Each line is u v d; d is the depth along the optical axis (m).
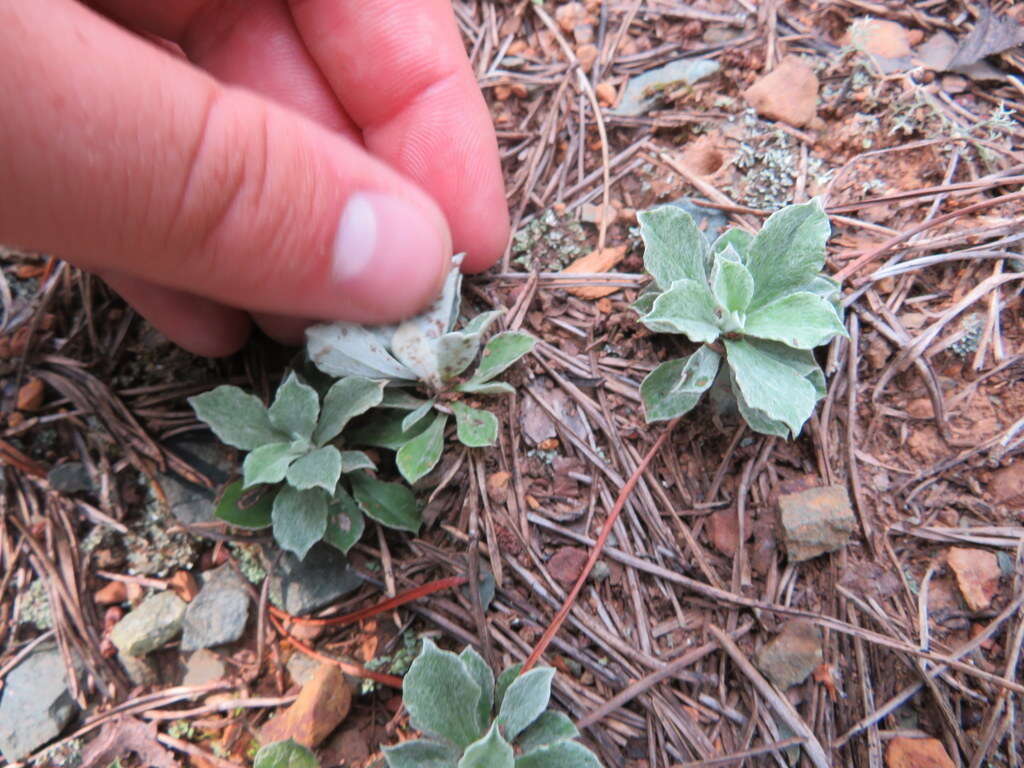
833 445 0.11
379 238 0.10
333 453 0.10
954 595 0.10
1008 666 0.10
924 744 0.10
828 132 0.13
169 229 0.08
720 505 0.11
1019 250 0.11
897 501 0.11
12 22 0.07
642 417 0.11
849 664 0.10
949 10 0.13
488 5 0.15
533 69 0.14
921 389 0.11
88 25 0.08
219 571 0.12
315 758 0.10
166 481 0.12
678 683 0.10
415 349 0.11
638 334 0.12
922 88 0.12
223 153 0.08
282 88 0.13
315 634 0.11
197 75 0.08
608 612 0.11
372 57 0.12
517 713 0.09
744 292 0.10
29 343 0.13
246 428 0.11
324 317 0.11
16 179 0.08
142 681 0.11
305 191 0.09
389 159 0.12
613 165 0.13
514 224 0.13
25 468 0.12
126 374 0.13
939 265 0.11
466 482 0.11
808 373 0.11
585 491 0.11
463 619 0.11
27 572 0.12
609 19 0.14
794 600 0.10
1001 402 0.11
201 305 0.11
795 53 0.13
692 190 0.13
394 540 0.11
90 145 0.08
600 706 0.10
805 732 0.10
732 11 0.14
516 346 0.11
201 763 0.11
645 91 0.13
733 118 0.13
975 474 0.11
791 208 0.11
